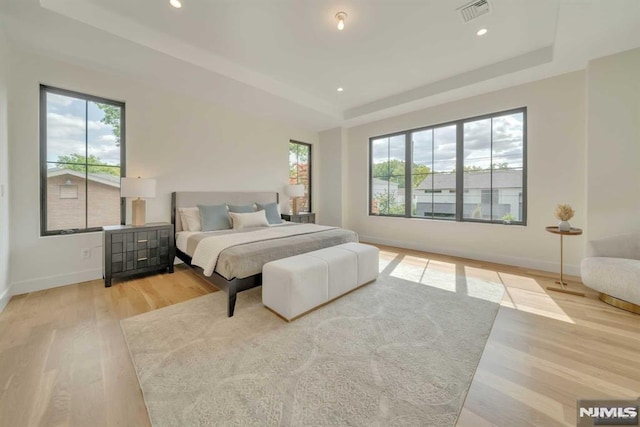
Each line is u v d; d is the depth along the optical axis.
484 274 3.37
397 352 1.73
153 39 2.66
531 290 2.82
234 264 2.23
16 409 1.25
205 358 1.65
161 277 3.23
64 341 1.83
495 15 2.45
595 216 2.93
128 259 3.02
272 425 1.18
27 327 2.02
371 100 4.64
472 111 4.04
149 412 1.24
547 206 3.47
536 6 2.32
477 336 1.92
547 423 1.19
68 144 3.01
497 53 3.11
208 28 2.62
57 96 2.93
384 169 5.37
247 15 2.43
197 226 3.64
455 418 1.21
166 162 3.72
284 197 5.38
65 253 2.93
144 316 2.21
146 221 3.56
